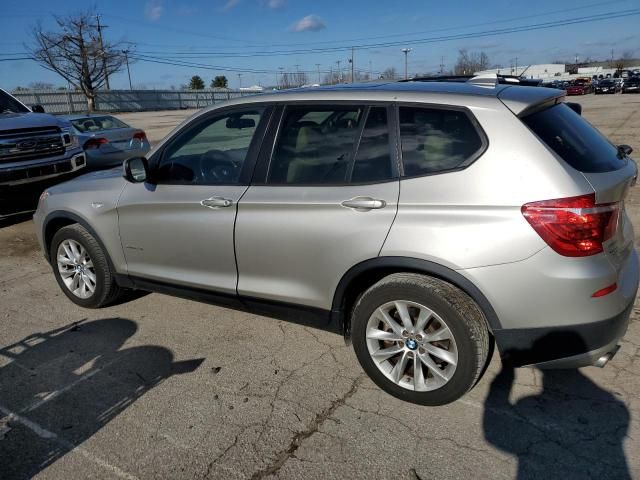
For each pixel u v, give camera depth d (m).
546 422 2.78
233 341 3.81
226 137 3.54
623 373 3.18
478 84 3.17
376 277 3.06
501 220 2.57
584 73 98.38
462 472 2.47
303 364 3.46
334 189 3.03
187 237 3.60
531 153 2.59
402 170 2.88
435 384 2.87
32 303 4.63
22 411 3.04
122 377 3.38
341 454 2.61
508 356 2.72
